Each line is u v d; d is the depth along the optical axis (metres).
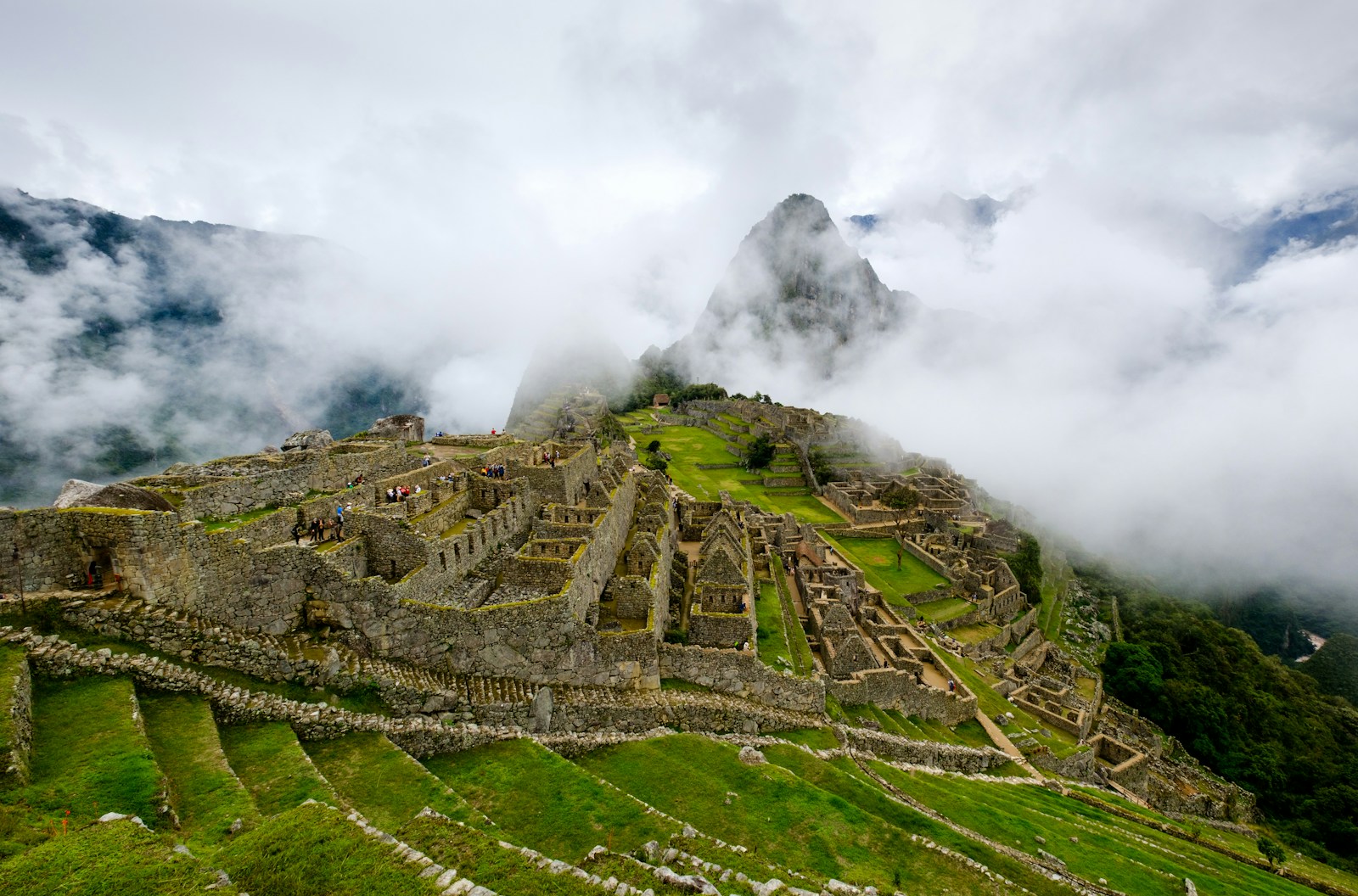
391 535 36.78
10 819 17.23
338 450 48.88
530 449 63.75
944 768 51.22
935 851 31.30
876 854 30.23
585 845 25.66
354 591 33.09
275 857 17.50
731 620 46.34
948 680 66.38
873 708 54.22
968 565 114.06
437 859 19.14
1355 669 184.38
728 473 160.50
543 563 40.12
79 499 31.70
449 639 34.59
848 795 35.78
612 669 39.25
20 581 25.27
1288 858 63.88
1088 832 44.25
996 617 107.38
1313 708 140.25
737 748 36.72
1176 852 45.78
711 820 30.61
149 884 15.16
